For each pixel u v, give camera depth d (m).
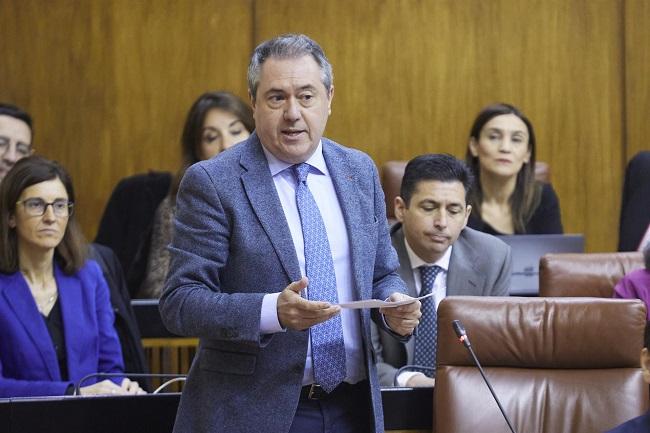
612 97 17.61
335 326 6.79
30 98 16.72
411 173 10.02
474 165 13.23
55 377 9.66
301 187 6.86
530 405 8.02
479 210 13.02
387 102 17.20
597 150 17.59
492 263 10.26
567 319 8.17
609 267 10.18
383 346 10.02
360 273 6.82
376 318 7.03
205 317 6.41
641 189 12.62
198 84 16.92
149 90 16.86
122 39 16.81
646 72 17.62
